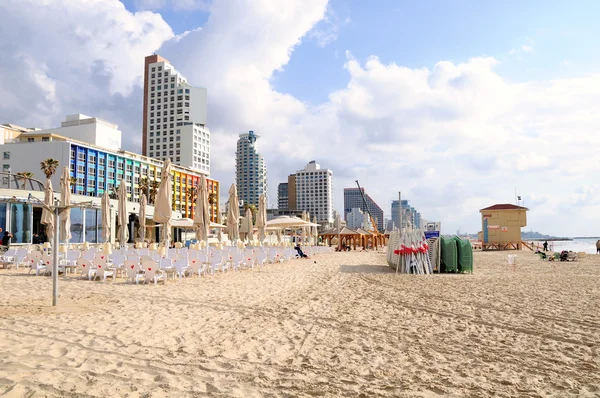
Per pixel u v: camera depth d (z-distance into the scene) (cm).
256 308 892
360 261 2597
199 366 495
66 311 798
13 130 7781
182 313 818
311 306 928
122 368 478
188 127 13638
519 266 2273
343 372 487
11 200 2686
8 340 577
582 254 2925
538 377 475
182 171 10612
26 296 983
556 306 947
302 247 3212
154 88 14262
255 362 519
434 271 1886
